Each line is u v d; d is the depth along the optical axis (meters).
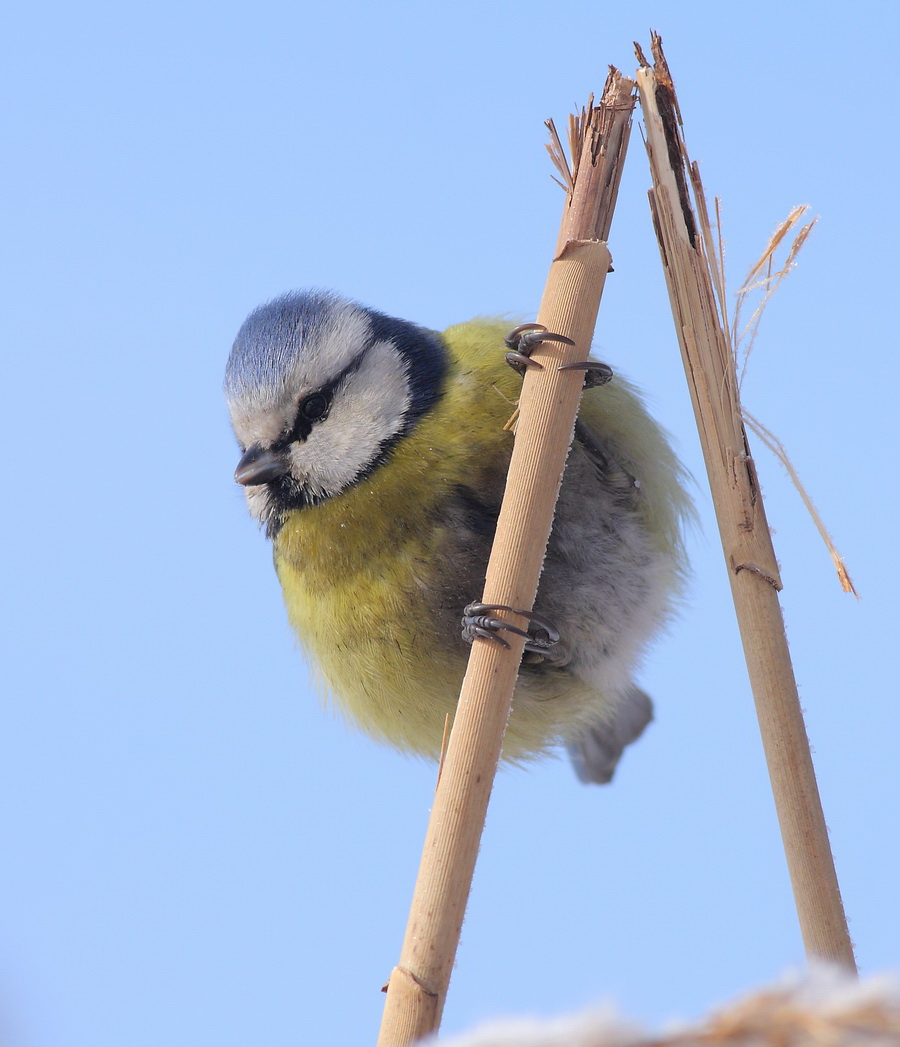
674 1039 1.75
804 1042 1.70
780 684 4.69
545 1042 1.73
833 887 4.43
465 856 4.00
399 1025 3.77
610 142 4.90
